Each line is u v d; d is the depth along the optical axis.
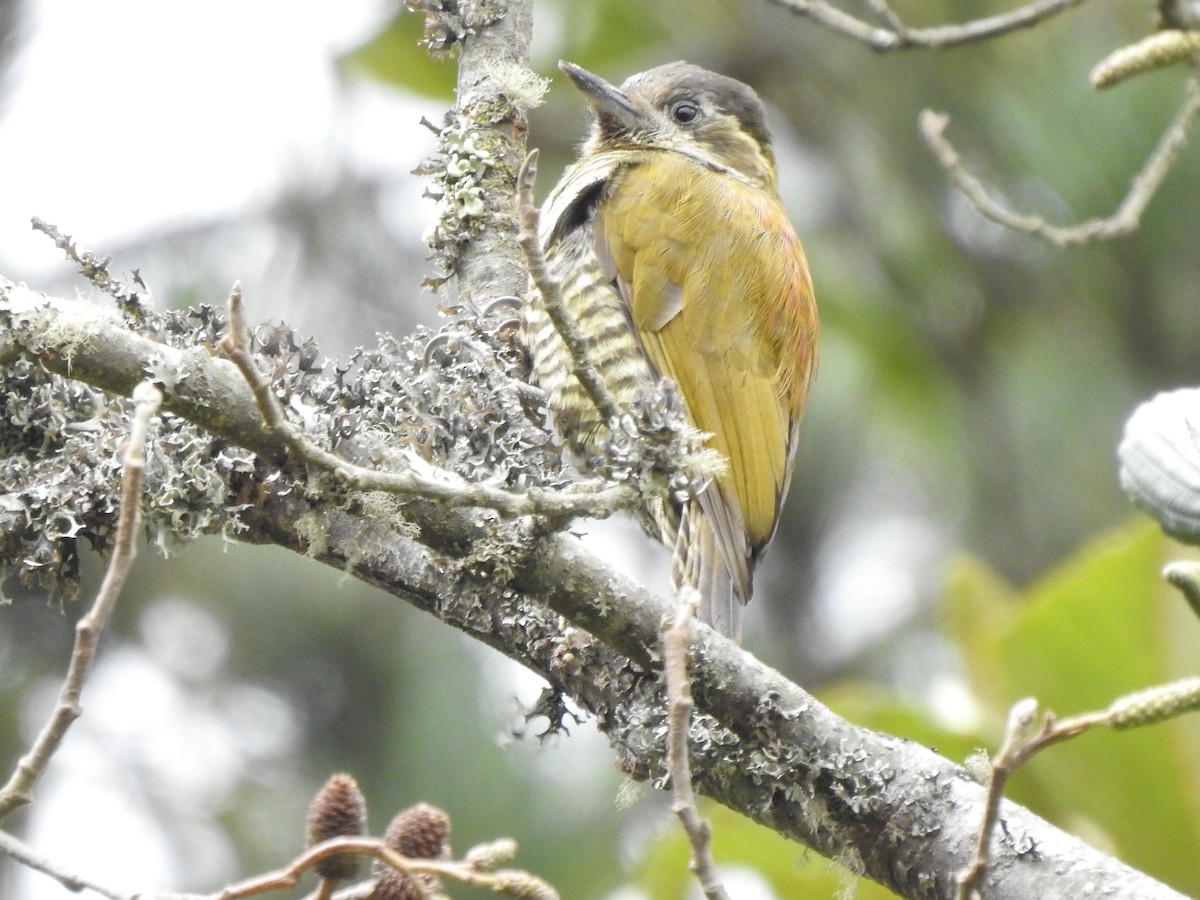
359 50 12.10
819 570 12.97
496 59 8.61
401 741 11.48
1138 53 6.38
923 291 11.84
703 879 4.65
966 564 8.78
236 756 12.04
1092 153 11.14
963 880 4.89
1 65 12.16
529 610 6.27
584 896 10.95
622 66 12.18
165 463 5.89
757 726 5.95
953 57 11.34
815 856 8.70
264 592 11.87
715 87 10.87
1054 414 11.89
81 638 4.47
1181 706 4.74
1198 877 7.87
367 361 6.45
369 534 6.17
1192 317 11.56
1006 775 4.79
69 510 5.92
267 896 11.67
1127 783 7.92
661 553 13.10
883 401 12.50
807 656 12.78
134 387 5.50
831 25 8.09
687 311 9.70
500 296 8.49
